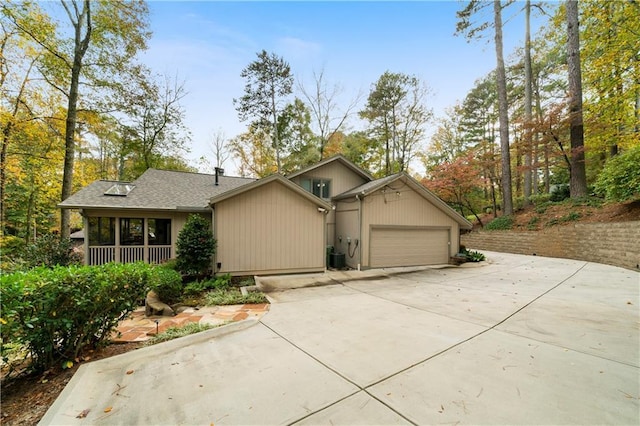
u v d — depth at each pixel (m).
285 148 22.80
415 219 11.30
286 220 9.09
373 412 2.33
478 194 21.20
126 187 10.77
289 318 4.94
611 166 10.33
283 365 3.19
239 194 8.47
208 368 3.14
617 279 7.76
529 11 16.55
